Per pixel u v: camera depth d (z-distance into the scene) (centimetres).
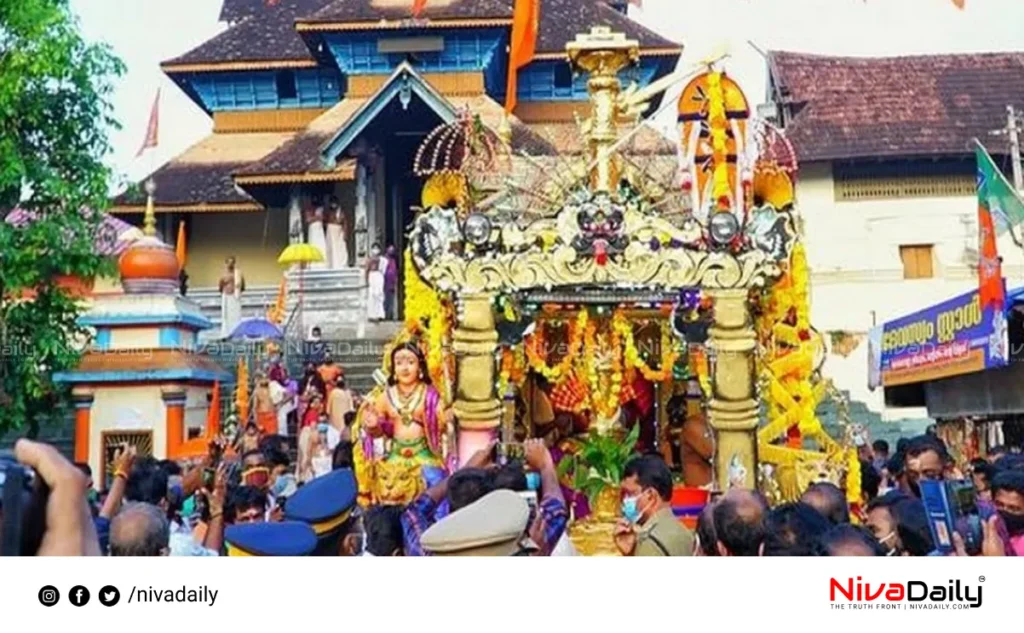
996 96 2908
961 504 505
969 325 1332
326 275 2672
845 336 2798
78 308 1755
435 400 930
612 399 977
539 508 545
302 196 2939
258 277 3164
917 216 2836
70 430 1861
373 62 3084
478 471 556
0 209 1703
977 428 1633
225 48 3284
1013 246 2516
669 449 1063
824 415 1683
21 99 1664
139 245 1922
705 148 993
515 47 1723
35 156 1702
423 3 2995
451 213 951
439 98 2719
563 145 2450
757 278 916
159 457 1734
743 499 476
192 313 1897
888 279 2811
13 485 260
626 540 598
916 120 2870
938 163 2842
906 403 1802
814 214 2866
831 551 410
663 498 611
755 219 927
